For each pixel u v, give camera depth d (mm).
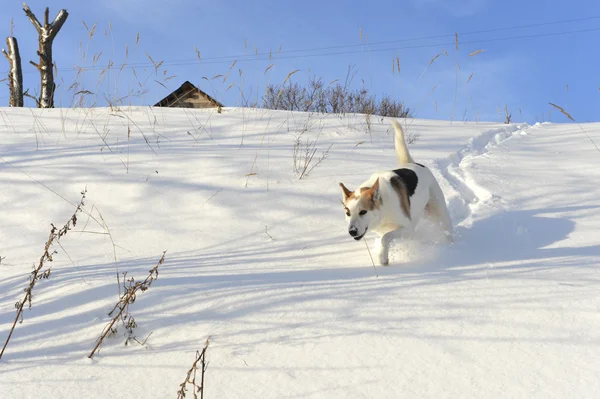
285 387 2400
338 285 3598
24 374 2586
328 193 6031
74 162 6488
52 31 13852
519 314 3020
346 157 7363
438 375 2443
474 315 3037
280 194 5926
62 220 5219
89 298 3426
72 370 2617
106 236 4945
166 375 2549
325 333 2889
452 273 3812
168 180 6125
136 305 3305
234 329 2975
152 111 10078
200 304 3295
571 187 6273
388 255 4504
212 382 2465
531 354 2580
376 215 4621
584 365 2449
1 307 3367
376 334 2854
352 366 2553
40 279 3820
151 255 4477
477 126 11203
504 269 3859
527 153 8297
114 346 2854
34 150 6938
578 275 3623
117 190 5820
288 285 3600
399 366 2531
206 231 5082
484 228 5160
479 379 2396
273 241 4883
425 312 3104
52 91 14125
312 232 5133
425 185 5078
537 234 4867
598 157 7742
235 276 3820
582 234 4738
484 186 6422
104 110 9891
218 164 6688
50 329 3043
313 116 10508
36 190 5719
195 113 10094
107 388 2451
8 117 8898
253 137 8320
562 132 10500
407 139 8828
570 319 2920
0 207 5375
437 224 5234
